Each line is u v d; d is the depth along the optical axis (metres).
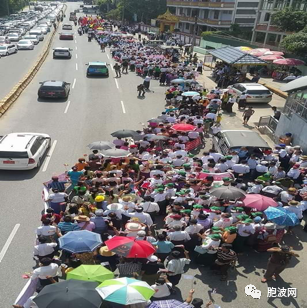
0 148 13.20
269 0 44.78
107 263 7.57
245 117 20.53
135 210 9.16
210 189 10.25
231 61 28.33
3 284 7.97
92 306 5.44
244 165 12.30
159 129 15.91
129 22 89.44
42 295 5.59
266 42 45.50
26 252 9.05
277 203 9.77
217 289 8.09
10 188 12.32
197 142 16.62
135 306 6.07
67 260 7.96
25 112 20.98
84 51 47.75
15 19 88.12
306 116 15.51
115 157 12.23
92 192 9.87
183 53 49.38
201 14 72.00
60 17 106.06
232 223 9.05
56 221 9.11
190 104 20.73
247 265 8.98
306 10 39.31
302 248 9.87
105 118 20.61
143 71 33.03
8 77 29.91
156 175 10.94
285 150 13.79
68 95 25.30
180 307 5.87
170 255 7.62
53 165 14.28
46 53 42.81
